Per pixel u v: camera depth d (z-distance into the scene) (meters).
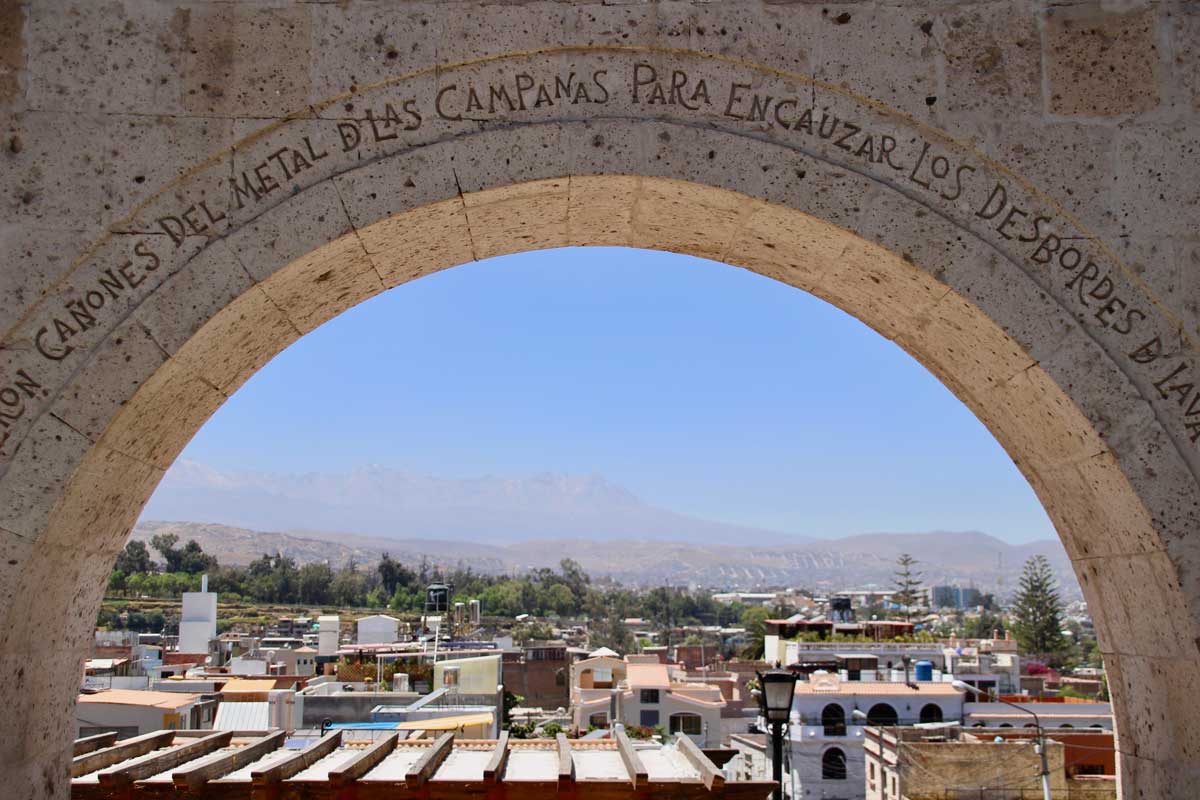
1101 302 6.01
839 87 6.12
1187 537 5.80
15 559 5.64
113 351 5.84
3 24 6.04
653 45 6.12
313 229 5.99
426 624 50.59
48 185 5.93
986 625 134.38
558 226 6.79
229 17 6.11
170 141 6.00
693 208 6.41
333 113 6.07
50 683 6.14
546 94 6.11
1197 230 6.04
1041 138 6.10
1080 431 6.05
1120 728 6.52
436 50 6.11
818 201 6.05
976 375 6.75
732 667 75.19
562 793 8.72
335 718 23.36
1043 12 6.20
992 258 6.03
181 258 5.93
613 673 62.19
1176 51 6.17
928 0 6.20
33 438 5.75
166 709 21.66
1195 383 5.94
